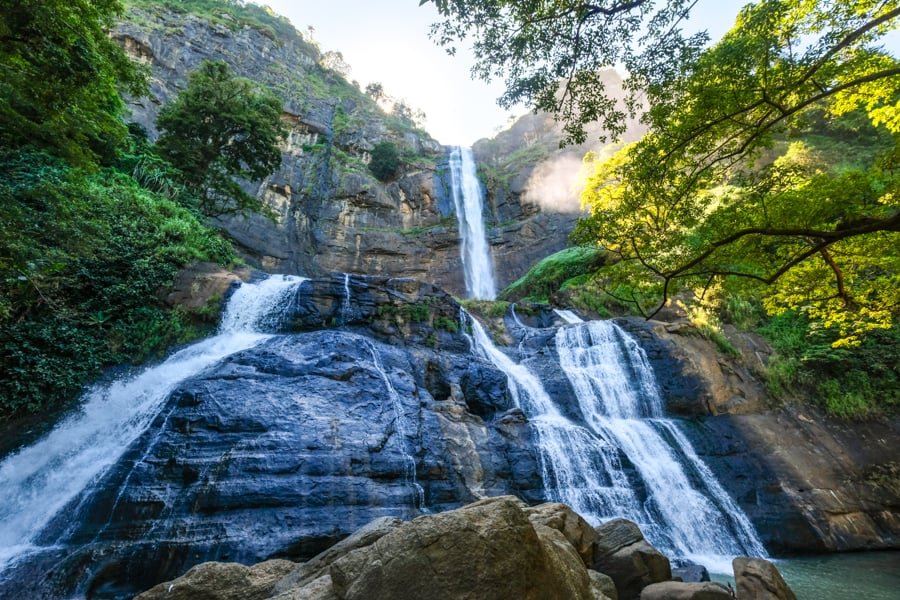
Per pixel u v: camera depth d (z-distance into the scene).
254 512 7.64
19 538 7.41
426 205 39.47
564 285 26.05
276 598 3.44
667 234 9.27
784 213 8.92
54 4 8.38
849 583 8.21
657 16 6.89
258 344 12.72
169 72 32.38
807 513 11.68
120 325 12.90
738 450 13.55
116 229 14.76
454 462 10.29
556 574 2.88
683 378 15.98
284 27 51.72
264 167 24.00
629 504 11.28
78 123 10.24
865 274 11.81
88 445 9.30
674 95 7.69
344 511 8.06
